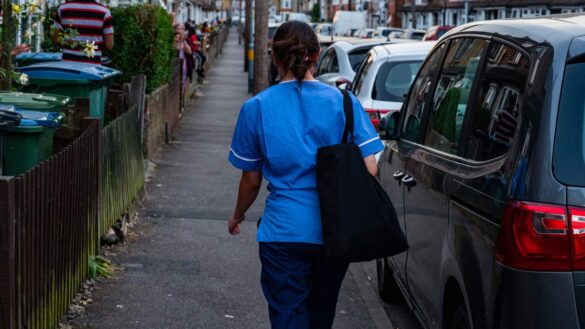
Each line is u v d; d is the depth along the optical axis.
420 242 5.11
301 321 4.05
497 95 4.16
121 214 8.26
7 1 7.34
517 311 3.49
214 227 8.95
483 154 4.11
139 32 12.65
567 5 46.47
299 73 4.04
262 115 4.04
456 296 4.36
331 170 3.94
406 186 5.54
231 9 130.50
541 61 3.74
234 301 6.50
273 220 4.04
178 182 11.51
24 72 8.46
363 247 3.88
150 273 7.10
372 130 4.11
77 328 5.71
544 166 3.50
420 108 5.73
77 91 8.53
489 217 3.77
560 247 3.44
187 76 23.34
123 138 8.36
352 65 13.02
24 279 4.57
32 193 4.69
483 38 4.71
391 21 74.62
